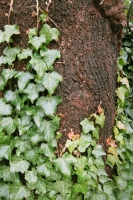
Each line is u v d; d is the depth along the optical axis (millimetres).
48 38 672
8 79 694
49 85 665
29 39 667
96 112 751
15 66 694
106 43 753
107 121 789
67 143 715
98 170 762
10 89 697
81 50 709
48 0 669
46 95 690
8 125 690
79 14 695
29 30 671
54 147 712
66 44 698
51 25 684
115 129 819
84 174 724
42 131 687
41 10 667
